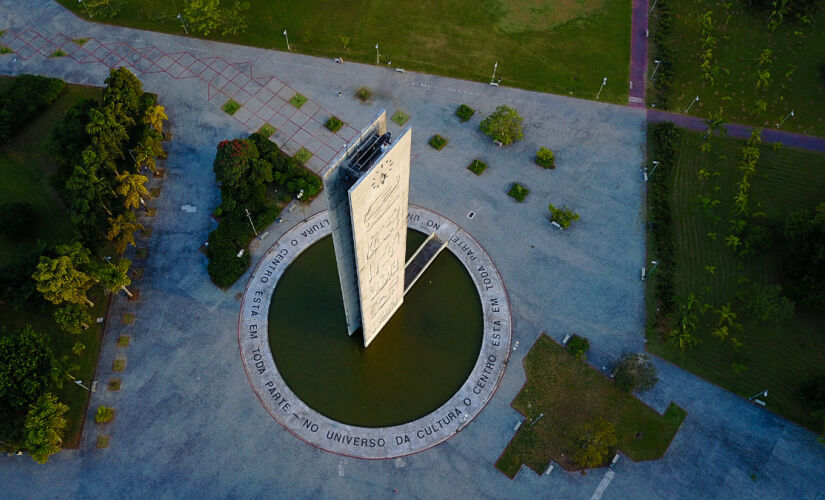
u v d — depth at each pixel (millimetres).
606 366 81312
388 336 84062
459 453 75438
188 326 83250
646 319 84812
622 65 109000
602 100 105188
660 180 95562
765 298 81062
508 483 73812
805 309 85062
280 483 73312
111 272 78250
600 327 84188
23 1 113688
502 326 84250
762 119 103000
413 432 76750
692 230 91875
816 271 83688
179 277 86750
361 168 54438
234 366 80688
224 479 73438
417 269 87312
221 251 86062
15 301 80438
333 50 109312
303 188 93125
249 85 104938
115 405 77562
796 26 113250
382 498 72688
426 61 108438
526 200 94688
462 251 90062
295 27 111688
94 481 73000
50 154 91938
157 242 89438
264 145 92938
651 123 102625
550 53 110000
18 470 73438
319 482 73438
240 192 89562
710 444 76250
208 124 100438
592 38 112062
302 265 88875
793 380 80188
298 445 75625
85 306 83562
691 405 78688
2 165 94875
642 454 75500
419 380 80688
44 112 100750
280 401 78562
